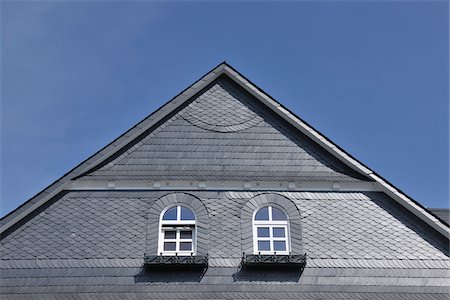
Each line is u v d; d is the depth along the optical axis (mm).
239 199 21453
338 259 20281
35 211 21078
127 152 22641
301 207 21375
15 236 20516
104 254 20125
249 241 20484
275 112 23969
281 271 19938
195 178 21828
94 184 21750
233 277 19703
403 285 19875
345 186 22062
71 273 19688
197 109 24047
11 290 19281
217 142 23062
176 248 20516
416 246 20812
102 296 19188
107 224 20797
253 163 22531
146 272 19750
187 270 19812
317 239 20688
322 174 22375
